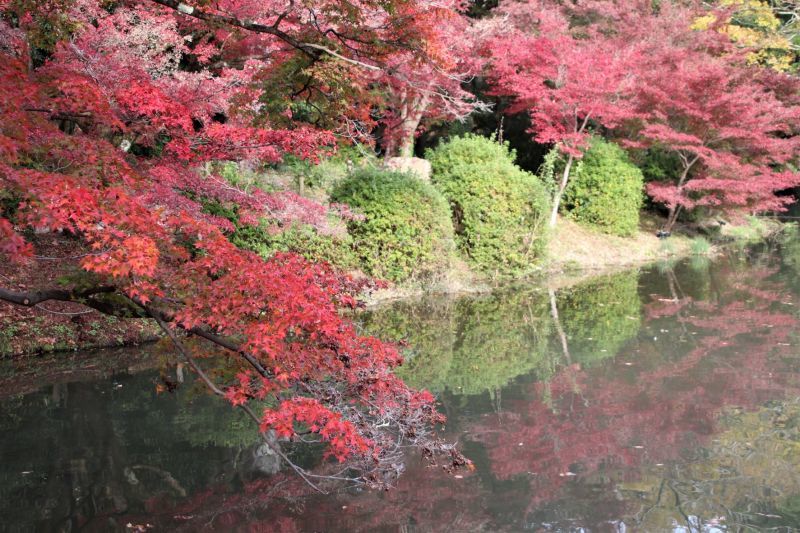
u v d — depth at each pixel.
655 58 16.39
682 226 18.11
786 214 23.27
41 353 7.55
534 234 13.30
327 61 6.25
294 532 4.15
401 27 6.27
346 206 9.76
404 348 8.51
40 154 4.29
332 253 10.51
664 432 5.76
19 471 4.96
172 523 4.26
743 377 7.21
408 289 11.42
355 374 4.32
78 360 7.50
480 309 10.69
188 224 4.14
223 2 8.02
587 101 14.73
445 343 8.77
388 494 4.68
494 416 6.19
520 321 9.94
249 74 7.80
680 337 8.91
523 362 7.92
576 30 18.64
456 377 7.37
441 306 10.81
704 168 17.11
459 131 18.12
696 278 13.29
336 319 4.12
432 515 4.36
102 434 5.64
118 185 4.18
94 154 4.11
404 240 11.15
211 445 5.47
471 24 14.89
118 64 6.30
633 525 4.23
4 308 7.78
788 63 22.28
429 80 12.31
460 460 4.44
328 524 4.27
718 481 4.83
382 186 11.20
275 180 9.83
